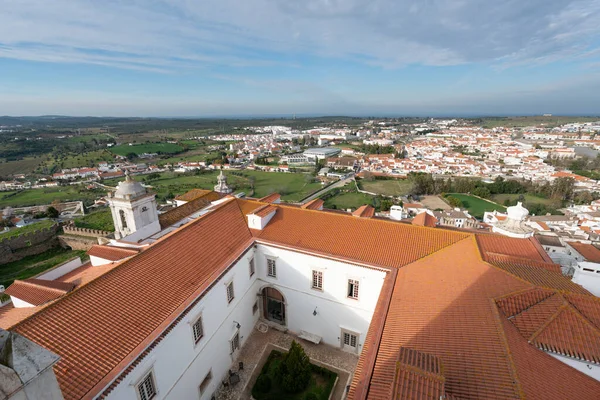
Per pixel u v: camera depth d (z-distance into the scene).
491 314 15.34
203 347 21.05
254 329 29.62
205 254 23.70
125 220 32.50
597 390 12.35
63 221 69.19
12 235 58.84
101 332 15.01
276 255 27.72
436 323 16.28
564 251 51.12
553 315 14.45
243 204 34.19
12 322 18.83
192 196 45.62
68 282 23.53
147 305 17.50
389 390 12.99
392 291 20.94
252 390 23.45
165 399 17.47
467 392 11.92
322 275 26.30
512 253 22.64
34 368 7.36
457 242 24.67
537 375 12.24
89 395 12.24
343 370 25.38
